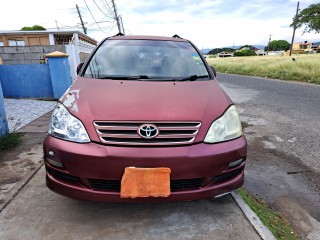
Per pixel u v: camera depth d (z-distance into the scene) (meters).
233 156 2.06
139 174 1.86
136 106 2.09
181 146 1.94
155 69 2.97
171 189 1.99
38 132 4.58
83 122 1.99
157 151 1.88
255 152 3.99
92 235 2.05
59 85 7.76
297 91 9.97
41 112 6.15
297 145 4.28
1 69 7.77
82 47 14.52
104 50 3.22
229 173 2.13
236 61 30.81
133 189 1.88
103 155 1.87
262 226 2.21
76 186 2.00
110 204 2.44
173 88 2.48
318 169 3.48
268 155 3.88
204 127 2.02
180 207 2.44
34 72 7.84
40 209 2.34
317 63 16.61
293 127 5.24
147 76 2.84
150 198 1.95
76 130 1.98
